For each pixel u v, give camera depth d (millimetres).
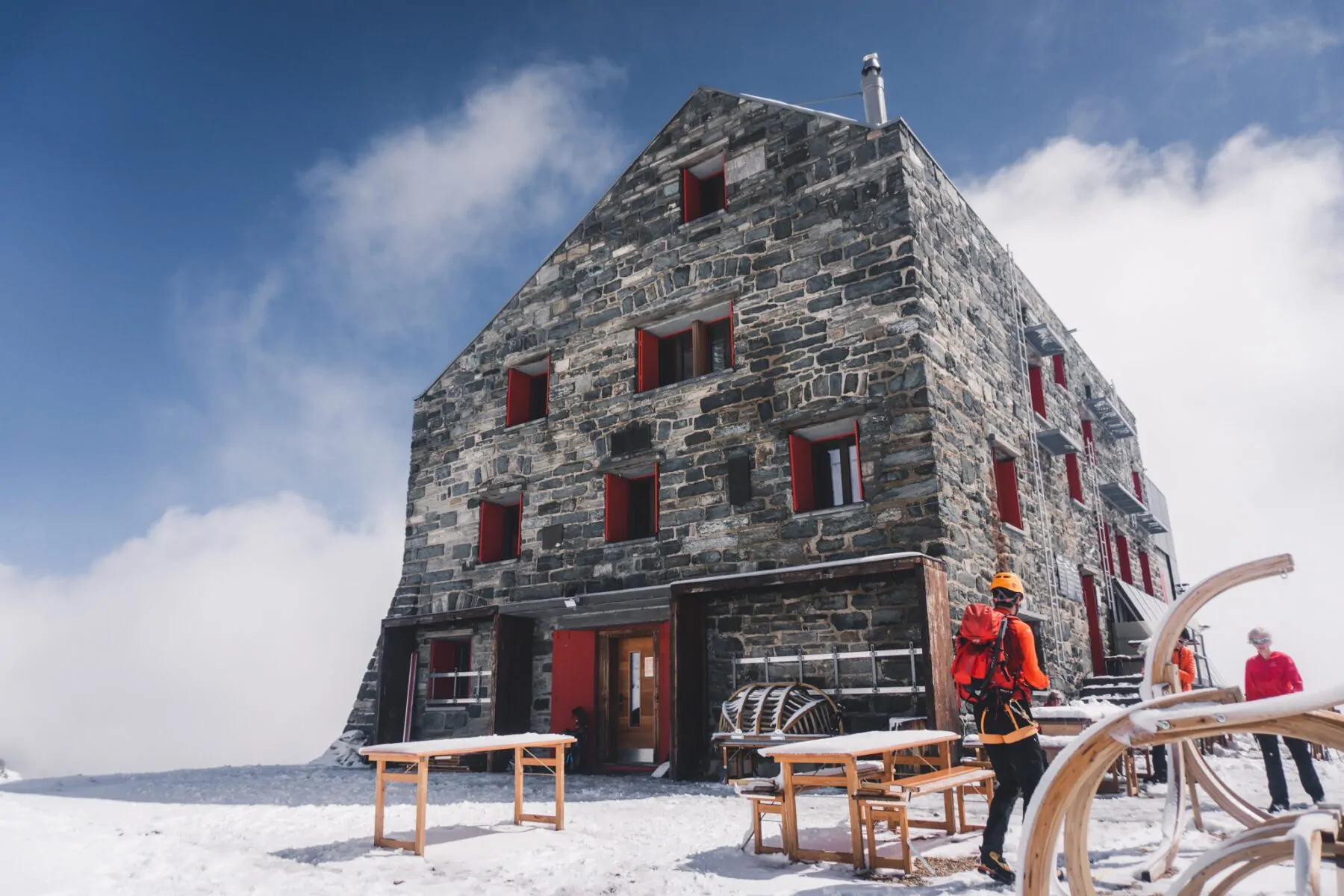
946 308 11859
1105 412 18078
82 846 5719
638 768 12391
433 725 14562
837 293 11711
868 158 11883
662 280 13617
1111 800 7199
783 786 5062
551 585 13656
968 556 10797
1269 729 2014
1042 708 8242
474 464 15305
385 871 4953
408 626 15031
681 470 12586
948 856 4848
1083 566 15500
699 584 11188
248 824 6820
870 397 11102
